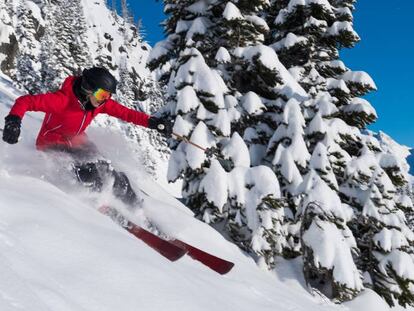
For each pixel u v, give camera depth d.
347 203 10.37
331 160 10.09
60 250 1.94
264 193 8.30
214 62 10.32
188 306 2.01
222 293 2.80
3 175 2.97
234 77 10.71
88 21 95.88
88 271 1.88
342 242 8.20
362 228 10.34
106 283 1.85
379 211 9.97
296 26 11.88
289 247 9.25
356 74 11.45
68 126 3.71
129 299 1.82
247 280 4.16
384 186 10.03
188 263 3.40
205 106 9.27
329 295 8.59
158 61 10.59
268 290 4.20
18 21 48.06
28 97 3.40
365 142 11.05
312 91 11.20
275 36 12.02
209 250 5.07
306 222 8.52
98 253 2.07
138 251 2.38
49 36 40.38
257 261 8.48
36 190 2.82
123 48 98.56
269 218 8.28
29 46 48.09
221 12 10.41
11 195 2.39
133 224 3.53
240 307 2.68
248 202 8.39
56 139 3.71
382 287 9.77
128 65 90.50
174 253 3.15
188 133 9.09
